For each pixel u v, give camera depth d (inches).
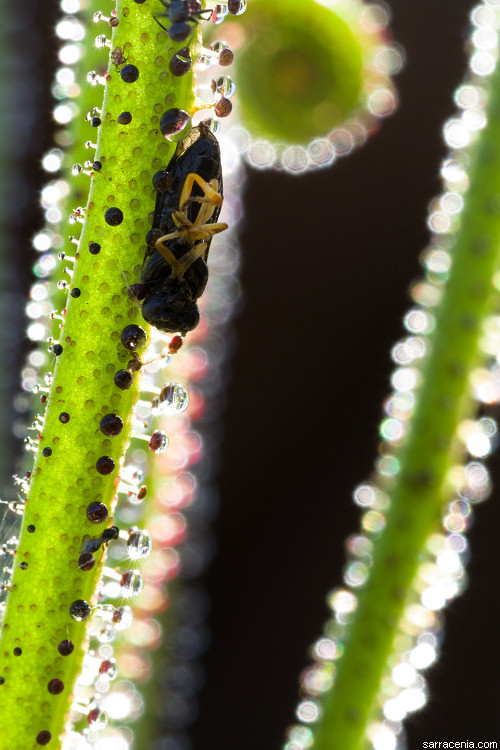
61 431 2.8
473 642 3.8
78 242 2.8
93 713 2.9
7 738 2.8
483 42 3.2
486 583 3.9
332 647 3.2
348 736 3.1
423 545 3.2
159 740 3.3
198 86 2.8
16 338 3.3
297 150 3.3
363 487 3.2
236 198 3.4
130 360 2.8
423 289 3.2
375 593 3.2
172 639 3.3
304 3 3.3
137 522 3.2
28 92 3.4
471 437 3.2
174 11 2.8
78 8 3.1
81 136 3.1
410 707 3.2
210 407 3.4
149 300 2.8
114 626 2.9
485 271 3.2
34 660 2.8
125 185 2.8
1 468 3.2
